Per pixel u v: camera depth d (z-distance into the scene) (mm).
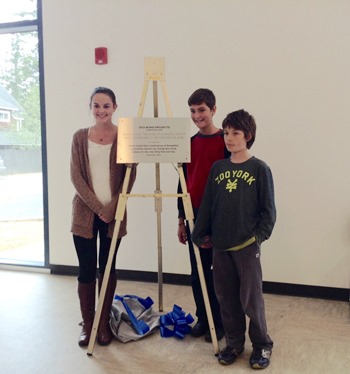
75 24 3434
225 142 2098
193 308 2889
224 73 3154
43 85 3564
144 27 3287
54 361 2170
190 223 2191
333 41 2920
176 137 2178
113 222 2307
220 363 2131
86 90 3463
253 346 2174
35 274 3674
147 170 3381
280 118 3068
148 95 3324
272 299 3070
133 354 2240
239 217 2008
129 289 3277
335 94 2951
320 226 3068
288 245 3141
